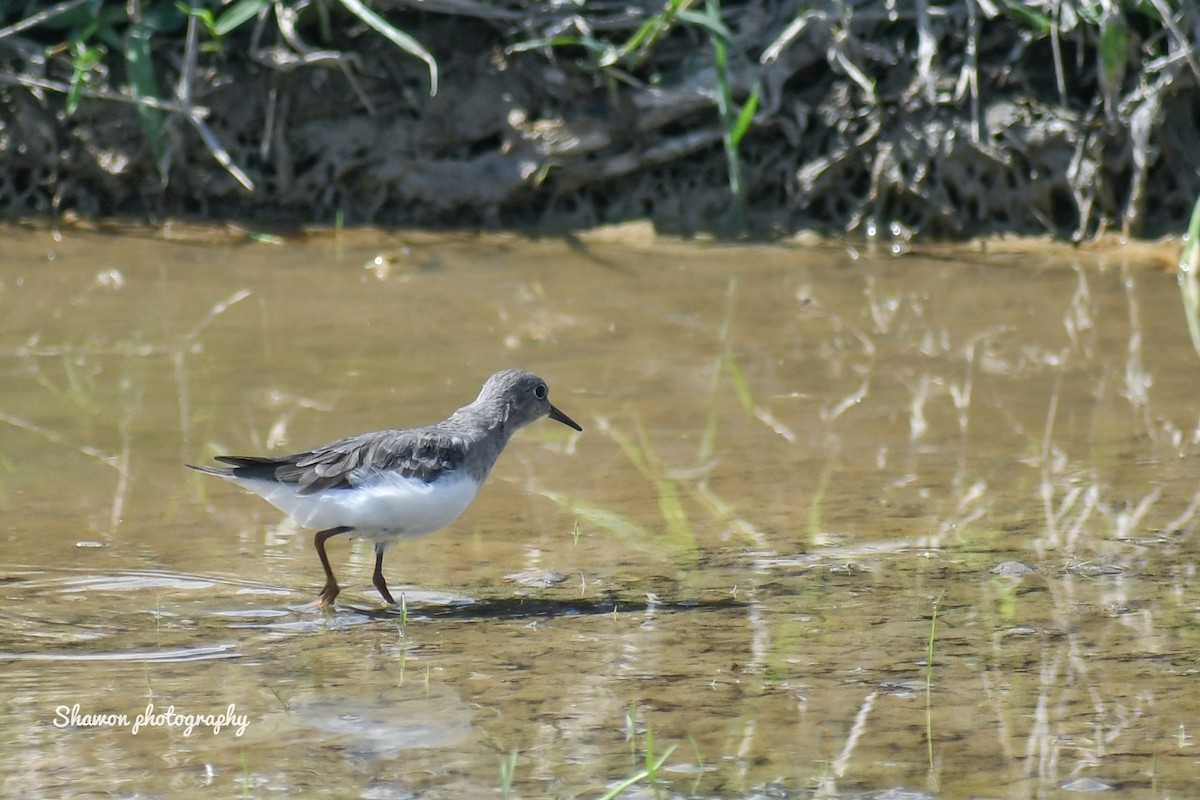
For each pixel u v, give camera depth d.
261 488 9.17
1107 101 18.12
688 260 17.61
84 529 10.16
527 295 16.19
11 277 16.23
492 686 7.82
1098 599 9.08
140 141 18.61
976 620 8.75
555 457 11.92
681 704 7.59
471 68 18.89
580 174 18.80
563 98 18.83
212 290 16.06
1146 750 7.04
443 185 18.81
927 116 18.56
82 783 6.68
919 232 18.58
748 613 8.91
